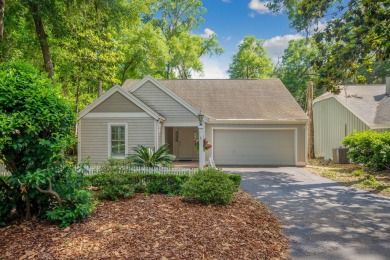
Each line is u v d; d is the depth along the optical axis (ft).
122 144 48.83
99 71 60.59
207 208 22.20
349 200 28.02
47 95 17.94
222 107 60.34
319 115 74.59
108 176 28.02
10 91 16.76
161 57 83.82
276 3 31.30
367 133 45.78
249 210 22.99
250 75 126.11
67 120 19.16
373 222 21.06
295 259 14.85
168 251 14.11
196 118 53.42
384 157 40.93
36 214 18.86
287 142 58.39
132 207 22.07
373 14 22.82
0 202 17.70
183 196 25.23
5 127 15.53
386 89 62.08
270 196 29.86
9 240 15.25
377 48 25.22
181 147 65.05
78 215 18.11
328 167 53.62
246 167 54.90
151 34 81.76
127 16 56.39
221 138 58.29
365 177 40.06
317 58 27.35
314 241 17.34
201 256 13.87
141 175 30.04
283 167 54.85
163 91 53.42
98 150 48.78
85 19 48.37
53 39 52.85
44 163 17.49
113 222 18.15
